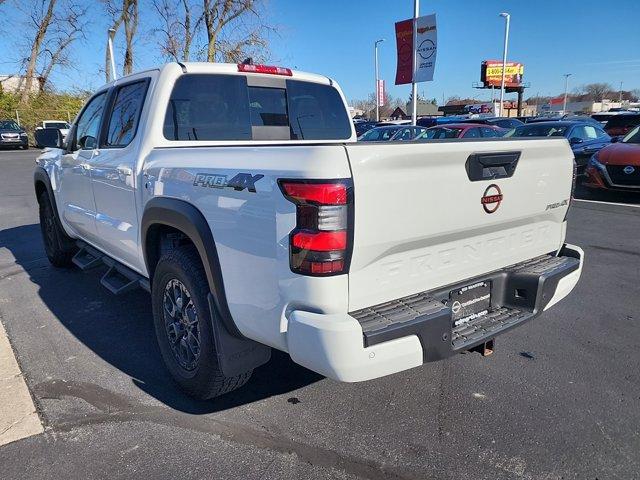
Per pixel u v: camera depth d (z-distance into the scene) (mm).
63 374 3426
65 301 4828
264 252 2312
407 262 2434
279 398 3131
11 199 11438
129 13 27031
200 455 2602
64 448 2652
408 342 2240
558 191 3146
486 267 2863
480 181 2600
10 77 37156
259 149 2387
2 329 4176
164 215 2953
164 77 3451
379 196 2191
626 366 3502
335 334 2105
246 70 3836
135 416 2938
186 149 2951
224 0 24438
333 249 2104
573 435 2754
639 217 8445
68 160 4754
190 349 3039
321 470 2498
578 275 3250
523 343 3861
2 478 2430
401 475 2467
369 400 3102
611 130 19078
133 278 3840
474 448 2656
